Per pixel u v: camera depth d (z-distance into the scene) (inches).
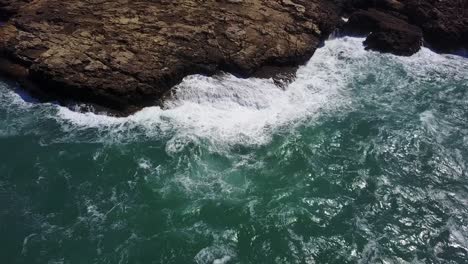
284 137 1005.8
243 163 933.2
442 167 956.0
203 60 1122.0
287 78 1175.6
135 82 1028.5
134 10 1238.3
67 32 1141.7
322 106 1112.8
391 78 1240.8
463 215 851.4
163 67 1071.0
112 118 1011.9
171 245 767.7
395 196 882.1
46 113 1019.3
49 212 815.7
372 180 914.1
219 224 806.5
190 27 1195.9
